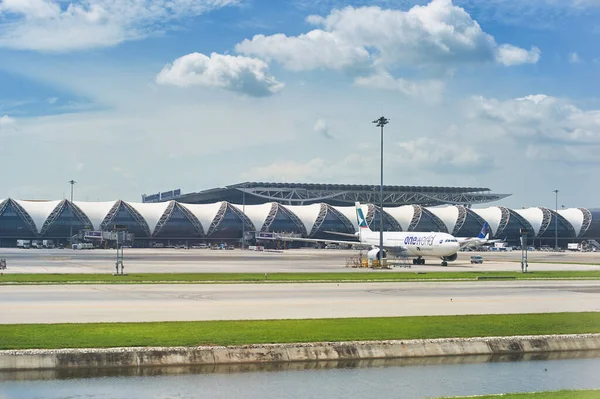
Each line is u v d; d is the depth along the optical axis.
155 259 120.88
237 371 27.66
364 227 126.62
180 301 46.34
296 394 24.20
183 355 28.77
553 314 41.38
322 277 73.81
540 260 135.38
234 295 51.41
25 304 43.47
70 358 27.73
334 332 33.19
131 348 28.66
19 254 141.88
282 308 42.88
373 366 29.05
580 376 27.56
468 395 24.28
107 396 23.64
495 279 72.75
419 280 69.75
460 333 33.97
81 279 67.25
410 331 34.03
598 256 162.75
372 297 50.91
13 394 23.80
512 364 29.91
